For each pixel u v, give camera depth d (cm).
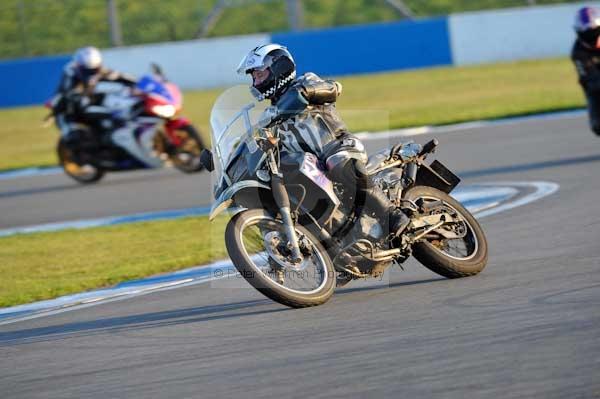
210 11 9762
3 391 1616
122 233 3475
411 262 2375
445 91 7194
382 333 1705
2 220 4097
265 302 2094
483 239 2145
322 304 1986
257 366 1582
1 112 8819
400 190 2084
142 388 1533
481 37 8756
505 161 4081
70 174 4941
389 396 1342
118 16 9700
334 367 1522
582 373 1341
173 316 2067
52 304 2392
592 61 3747
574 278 1977
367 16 9812
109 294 2430
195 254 2894
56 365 1750
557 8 8688
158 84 4822
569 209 2855
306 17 9869
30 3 9694
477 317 1742
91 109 4800
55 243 3425
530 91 6738
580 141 4372
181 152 4819
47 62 8975
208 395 1452
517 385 1325
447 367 1450
